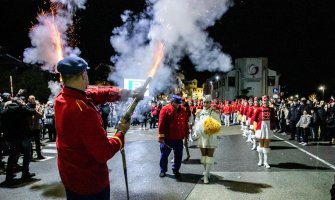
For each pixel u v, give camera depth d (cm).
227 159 1059
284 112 1964
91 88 345
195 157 1100
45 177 824
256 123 958
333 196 361
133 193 667
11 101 786
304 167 923
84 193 261
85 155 257
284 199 625
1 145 967
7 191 702
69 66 259
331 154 1158
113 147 261
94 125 251
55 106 265
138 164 973
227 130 2192
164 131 802
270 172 858
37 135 1091
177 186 720
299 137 1537
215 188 703
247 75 5653
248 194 658
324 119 1557
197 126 762
